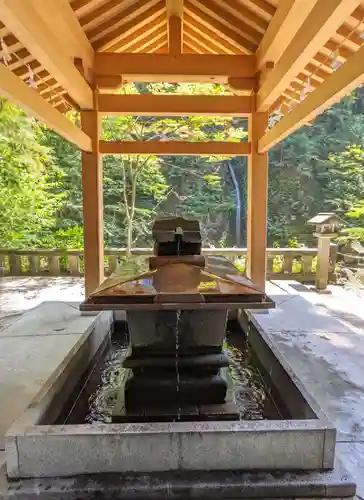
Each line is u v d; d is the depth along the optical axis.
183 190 11.80
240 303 1.67
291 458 1.46
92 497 1.36
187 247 2.16
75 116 6.17
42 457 1.43
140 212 8.60
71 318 3.85
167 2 3.73
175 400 1.94
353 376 2.60
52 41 2.57
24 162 6.23
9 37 2.99
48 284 5.95
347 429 1.99
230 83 4.12
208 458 1.46
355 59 1.95
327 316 3.90
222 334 1.95
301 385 1.83
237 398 2.19
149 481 1.41
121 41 4.29
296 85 4.09
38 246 7.60
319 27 2.17
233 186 12.49
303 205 11.39
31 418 1.54
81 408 2.08
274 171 11.75
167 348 1.94
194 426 1.48
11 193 6.30
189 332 1.93
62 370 1.98
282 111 4.31
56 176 8.11
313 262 6.61
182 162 11.41
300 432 1.45
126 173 8.32
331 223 5.41
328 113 11.45
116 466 1.45
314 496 1.38
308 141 11.42
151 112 4.20
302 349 3.05
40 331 3.48
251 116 4.24
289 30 2.95
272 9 3.26
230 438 1.45
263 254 4.41
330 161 10.88
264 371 2.41
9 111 5.63
